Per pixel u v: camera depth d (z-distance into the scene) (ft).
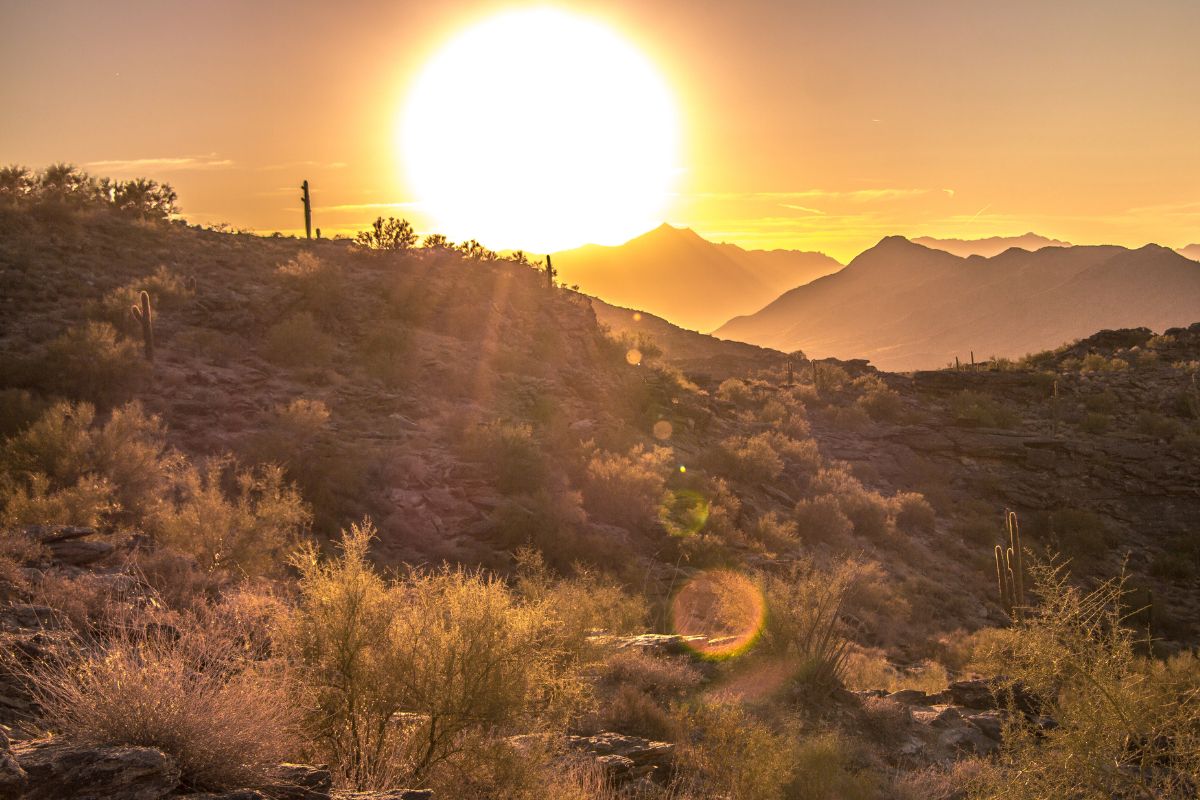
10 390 80.38
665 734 31.78
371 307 141.59
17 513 45.55
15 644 19.99
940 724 44.68
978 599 122.52
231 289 131.95
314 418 90.43
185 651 18.94
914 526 155.02
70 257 127.24
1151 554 159.74
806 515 126.00
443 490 86.99
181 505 59.52
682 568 89.04
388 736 19.85
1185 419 207.00
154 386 93.81
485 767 19.62
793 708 40.75
